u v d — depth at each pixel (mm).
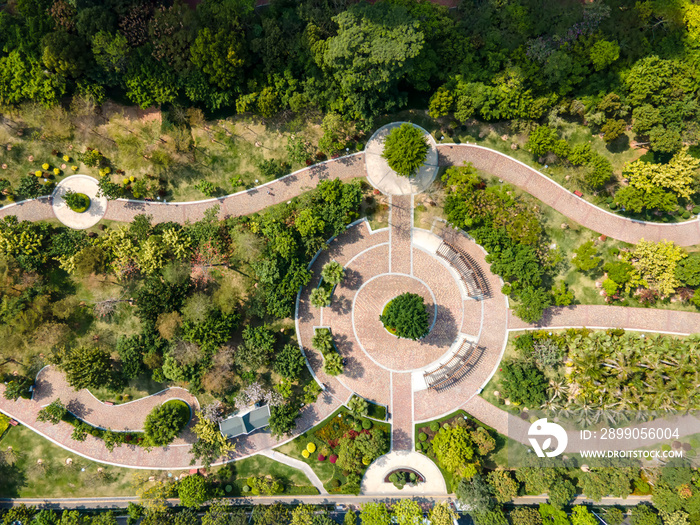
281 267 55188
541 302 53281
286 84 54031
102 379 53906
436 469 57062
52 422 55969
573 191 57219
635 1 54094
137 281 57688
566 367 56531
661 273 54375
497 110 53812
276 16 53531
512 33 52500
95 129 57531
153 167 57812
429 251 57688
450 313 57625
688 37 52125
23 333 54281
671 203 53062
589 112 54281
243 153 58031
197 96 53875
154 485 56000
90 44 51406
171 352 53594
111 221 58219
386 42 47281
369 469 57281
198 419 57375
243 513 54312
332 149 56188
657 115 52594
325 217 54688
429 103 55531
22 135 57656
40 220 58219
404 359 57438
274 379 57094
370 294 57812
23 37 51562
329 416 57188
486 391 57125
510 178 57625
